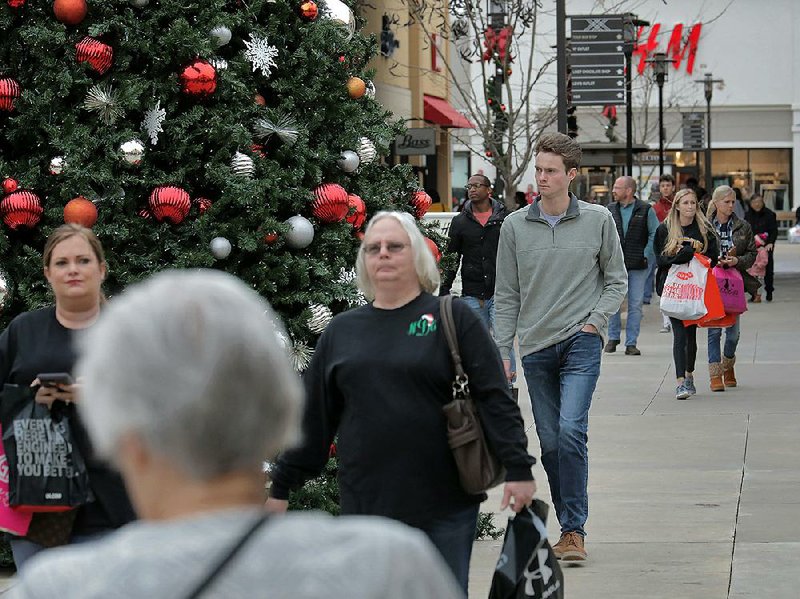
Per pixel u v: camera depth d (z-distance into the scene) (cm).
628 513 2297
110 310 561
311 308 2178
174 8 2105
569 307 1994
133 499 581
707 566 1947
